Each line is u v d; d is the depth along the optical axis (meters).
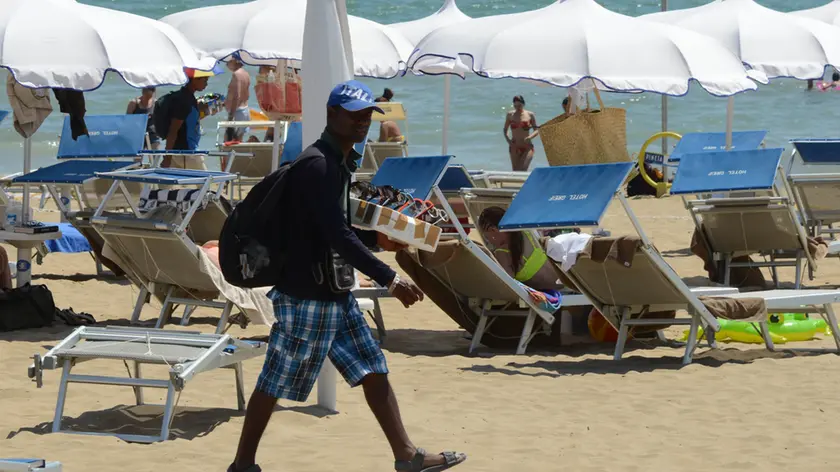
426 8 81.25
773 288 17.81
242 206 7.44
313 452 8.92
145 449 8.94
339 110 7.32
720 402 10.66
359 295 13.74
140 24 14.69
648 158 27.06
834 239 19.00
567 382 11.62
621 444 9.25
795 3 81.56
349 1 83.56
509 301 13.56
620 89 15.52
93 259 19.62
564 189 12.30
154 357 9.11
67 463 8.57
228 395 10.82
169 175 13.63
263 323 13.43
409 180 13.37
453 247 12.85
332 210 7.22
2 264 14.65
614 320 13.12
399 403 10.65
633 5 79.94
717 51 16.45
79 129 16.50
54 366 9.20
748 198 16.66
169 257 13.22
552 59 15.83
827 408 10.34
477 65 16.11
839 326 14.88
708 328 13.64
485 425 9.88
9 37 13.69
